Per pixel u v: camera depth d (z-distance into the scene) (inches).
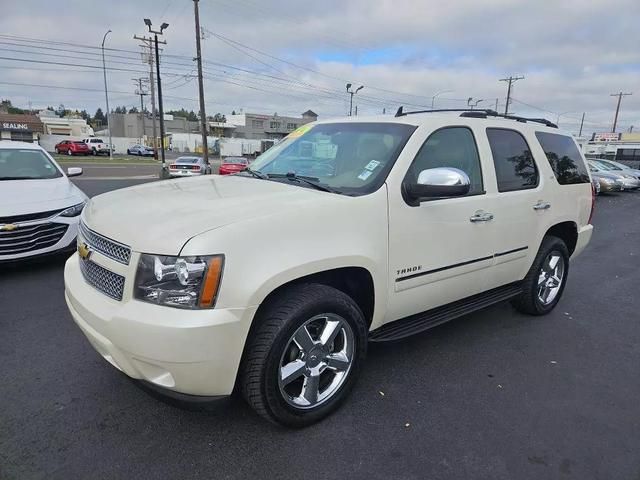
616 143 1641.2
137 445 97.3
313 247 96.7
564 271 183.3
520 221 151.0
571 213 177.5
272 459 94.7
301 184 119.6
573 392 126.3
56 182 242.1
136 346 85.9
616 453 101.0
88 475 88.6
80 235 112.3
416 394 121.3
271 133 4151.1
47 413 107.3
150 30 1270.9
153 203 106.9
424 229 119.0
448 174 109.0
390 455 97.5
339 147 129.7
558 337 163.2
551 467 95.9
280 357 95.1
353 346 109.6
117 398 114.0
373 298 112.5
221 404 92.7
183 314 84.4
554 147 173.9
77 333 150.7
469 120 139.5
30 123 2632.9
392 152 118.6
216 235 86.4
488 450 100.3
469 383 128.3
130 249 90.0
